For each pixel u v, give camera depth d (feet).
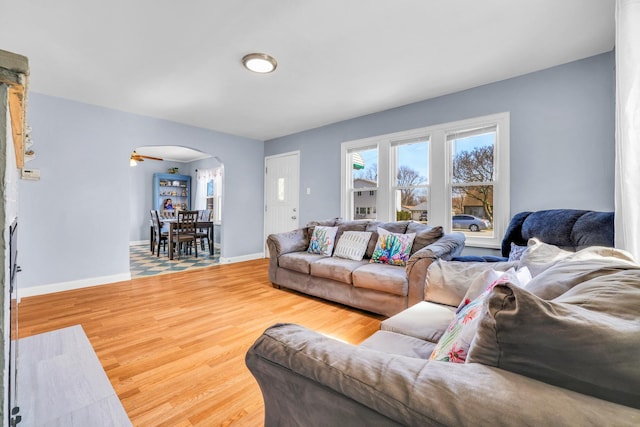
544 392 1.58
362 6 6.22
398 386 1.83
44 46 7.64
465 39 7.45
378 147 13.03
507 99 9.64
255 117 13.82
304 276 10.46
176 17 6.53
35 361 5.58
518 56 8.27
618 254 3.78
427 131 11.52
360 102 11.83
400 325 4.65
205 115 13.46
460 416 1.58
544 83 8.99
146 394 5.02
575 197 8.49
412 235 9.28
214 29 6.99
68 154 11.30
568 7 6.28
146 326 7.86
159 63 8.59
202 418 4.48
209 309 9.20
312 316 8.66
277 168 17.80
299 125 15.20
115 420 4.12
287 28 6.98
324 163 15.24
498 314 1.85
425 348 3.94
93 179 11.89
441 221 11.18
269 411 2.63
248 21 6.71
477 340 2.00
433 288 5.95
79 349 6.08
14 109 1.90
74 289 11.33
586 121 8.32
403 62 8.61
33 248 10.58
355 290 8.91
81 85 10.08
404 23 6.81
